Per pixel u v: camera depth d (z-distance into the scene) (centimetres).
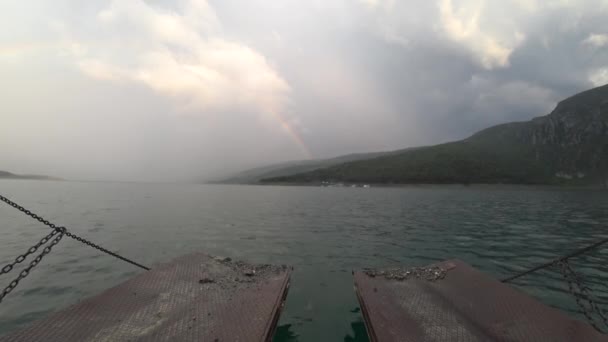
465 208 4175
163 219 2803
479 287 794
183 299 712
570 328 584
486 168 16950
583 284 1077
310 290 1027
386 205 4738
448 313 656
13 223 2339
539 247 1686
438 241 1866
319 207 4391
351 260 1420
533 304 686
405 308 680
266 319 612
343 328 768
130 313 630
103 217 2834
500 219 2942
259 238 1941
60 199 4922
